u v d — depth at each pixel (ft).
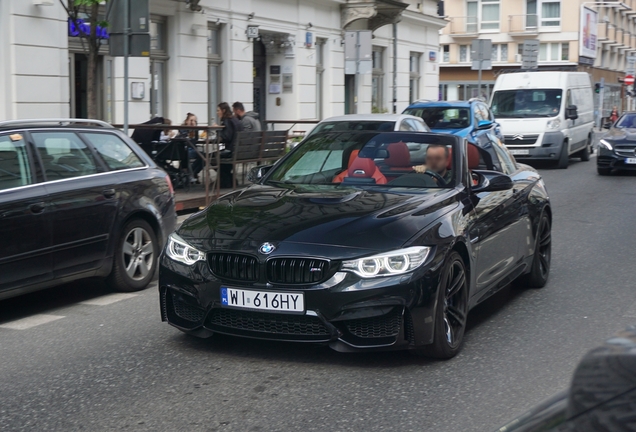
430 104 64.18
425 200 19.11
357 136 22.67
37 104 50.70
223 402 15.49
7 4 48.44
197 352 18.93
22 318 22.91
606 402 4.72
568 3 195.72
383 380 16.74
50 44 51.34
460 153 21.38
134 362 18.26
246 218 18.44
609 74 237.25
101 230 24.43
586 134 86.43
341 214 18.03
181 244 18.24
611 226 40.70
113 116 58.39
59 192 23.03
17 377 17.35
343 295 16.48
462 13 202.08
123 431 14.08
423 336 16.92
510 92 79.46
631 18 261.24
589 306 23.79
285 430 13.99
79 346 19.76
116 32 36.55
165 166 46.55
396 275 16.58
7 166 22.08
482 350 19.03
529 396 15.78
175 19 64.90
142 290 26.43
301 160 22.61
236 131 47.83
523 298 24.91
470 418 14.55
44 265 22.56
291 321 16.88
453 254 18.01
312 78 86.74
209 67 71.05
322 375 17.08
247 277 17.19
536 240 25.23
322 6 88.43
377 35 101.24
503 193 22.86
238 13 73.26
